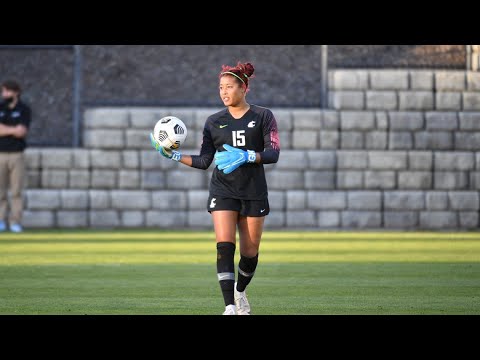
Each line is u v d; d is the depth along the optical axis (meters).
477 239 62.06
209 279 38.56
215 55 77.62
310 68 76.88
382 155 72.06
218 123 28.83
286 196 71.38
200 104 76.94
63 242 58.19
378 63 74.69
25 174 72.25
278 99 76.88
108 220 72.06
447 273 41.06
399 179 72.19
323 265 44.50
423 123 72.44
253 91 76.94
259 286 36.31
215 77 77.62
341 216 71.62
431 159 72.31
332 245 56.47
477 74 73.00
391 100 72.31
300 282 37.66
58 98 78.12
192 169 72.38
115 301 31.77
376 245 56.59
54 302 31.45
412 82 72.38
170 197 72.12
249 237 28.70
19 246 54.88
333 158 71.81
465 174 72.62
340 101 72.00
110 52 77.31
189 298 32.59
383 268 43.19
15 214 68.44
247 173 28.14
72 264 44.62
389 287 35.94
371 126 72.12
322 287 36.00
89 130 72.75
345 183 71.94
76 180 72.25
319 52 77.00
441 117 72.50
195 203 72.25
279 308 30.19
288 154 71.38
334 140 71.94
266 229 71.38
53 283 37.03
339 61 74.81
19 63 77.81
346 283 37.31
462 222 72.38
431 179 72.44
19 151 68.06
